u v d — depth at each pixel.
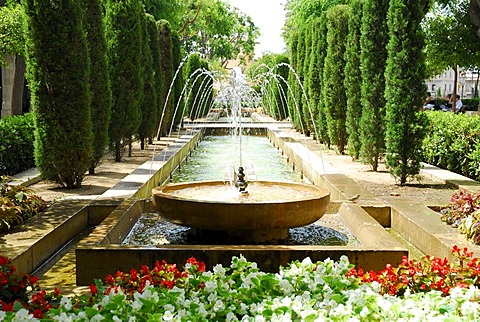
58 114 7.64
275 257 4.29
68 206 6.31
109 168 10.33
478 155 8.89
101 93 9.38
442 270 3.25
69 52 7.59
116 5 11.45
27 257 4.63
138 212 6.25
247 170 12.16
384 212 6.45
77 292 4.05
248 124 23.08
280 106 26.08
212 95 30.02
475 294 2.77
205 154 15.45
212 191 5.98
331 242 5.28
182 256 4.30
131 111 11.56
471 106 29.94
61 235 5.52
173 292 2.70
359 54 11.09
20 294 3.29
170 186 5.91
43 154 7.72
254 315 2.53
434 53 15.83
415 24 8.10
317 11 23.11
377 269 4.29
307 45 17.12
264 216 4.86
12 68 18.75
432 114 11.99
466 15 15.19
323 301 2.61
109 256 4.31
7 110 19.00
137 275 3.15
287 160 13.88
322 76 14.46
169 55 17.58
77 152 7.79
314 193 5.75
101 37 9.52
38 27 7.47
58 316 2.41
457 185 8.02
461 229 5.19
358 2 11.17
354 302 2.60
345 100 12.86
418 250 5.50
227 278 2.97
